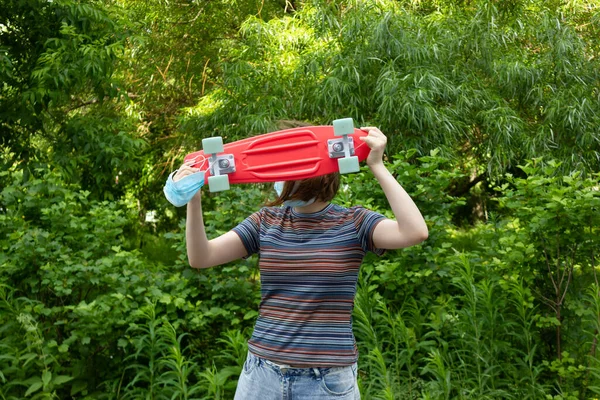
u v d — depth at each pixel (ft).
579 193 11.32
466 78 21.83
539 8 24.89
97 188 22.71
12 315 11.43
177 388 11.11
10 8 21.16
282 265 6.03
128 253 12.62
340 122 5.89
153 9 32.07
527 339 11.36
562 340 12.37
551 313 12.59
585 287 12.50
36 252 12.20
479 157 24.82
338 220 6.11
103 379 11.95
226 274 12.95
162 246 24.34
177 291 12.32
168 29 32.76
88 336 11.41
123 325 11.82
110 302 11.48
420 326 12.05
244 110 23.94
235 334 11.84
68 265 12.12
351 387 5.95
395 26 21.30
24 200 13.80
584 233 11.60
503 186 13.06
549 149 21.95
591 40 25.58
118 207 16.10
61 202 13.25
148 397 10.92
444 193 13.69
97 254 13.29
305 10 25.00
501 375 11.99
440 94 20.27
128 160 22.20
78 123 21.62
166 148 32.48
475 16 22.39
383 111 19.89
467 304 12.17
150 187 31.81
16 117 20.97
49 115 23.21
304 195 6.08
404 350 11.40
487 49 21.98
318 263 5.90
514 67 21.72
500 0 23.81
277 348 5.91
